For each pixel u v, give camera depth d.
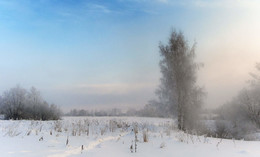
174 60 15.47
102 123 15.73
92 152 5.68
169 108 15.33
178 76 15.21
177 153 5.75
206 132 14.95
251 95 23.67
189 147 6.68
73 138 8.08
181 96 14.97
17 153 4.99
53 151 5.45
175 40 15.80
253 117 22.81
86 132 10.27
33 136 7.79
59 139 7.56
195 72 15.30
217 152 5.90
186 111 14.62
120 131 11.44
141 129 12.04
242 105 23.75
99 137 8.77
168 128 12.11
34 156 4.79
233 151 6.05
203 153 5.76
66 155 5.24
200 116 14.83
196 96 14.81
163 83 15.77
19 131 8.80
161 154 5.63
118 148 6.40
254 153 5.74
